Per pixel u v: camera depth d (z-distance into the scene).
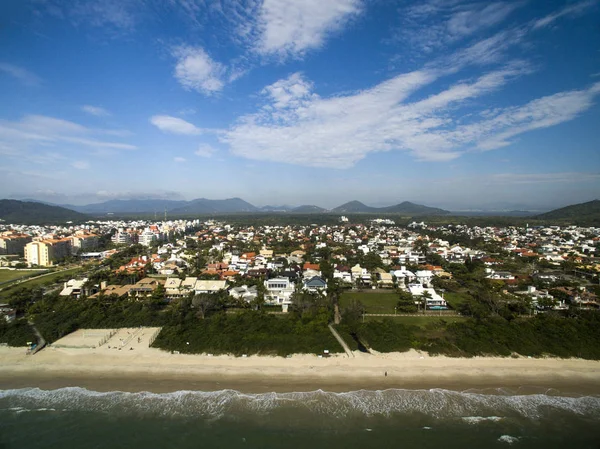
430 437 41.78
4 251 183.75
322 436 41.69
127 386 51.34
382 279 112.81
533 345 62.28
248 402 47.75
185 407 46.66
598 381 54.09
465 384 52.75
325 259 155.12
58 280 117.00
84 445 40.22
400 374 55.06
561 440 41.56
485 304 86.00
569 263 140.88
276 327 67.31
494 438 41.78
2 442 40.69
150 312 75.94
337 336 67.88
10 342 64.00
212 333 65.44
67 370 55.41
